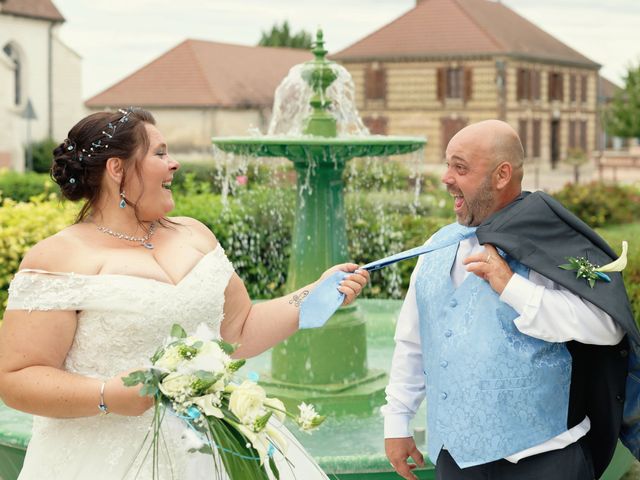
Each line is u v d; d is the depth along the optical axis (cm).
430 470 365
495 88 3747
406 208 856
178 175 1589
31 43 3478
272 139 454
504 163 260
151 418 263
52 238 259
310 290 295
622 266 249
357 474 361
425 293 276
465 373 258
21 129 3403
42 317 247
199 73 3966
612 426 262
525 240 254
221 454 242
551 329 248
